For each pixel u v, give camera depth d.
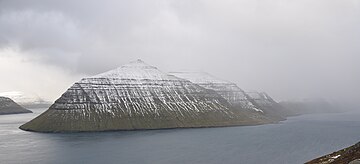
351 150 143.25
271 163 194.50
